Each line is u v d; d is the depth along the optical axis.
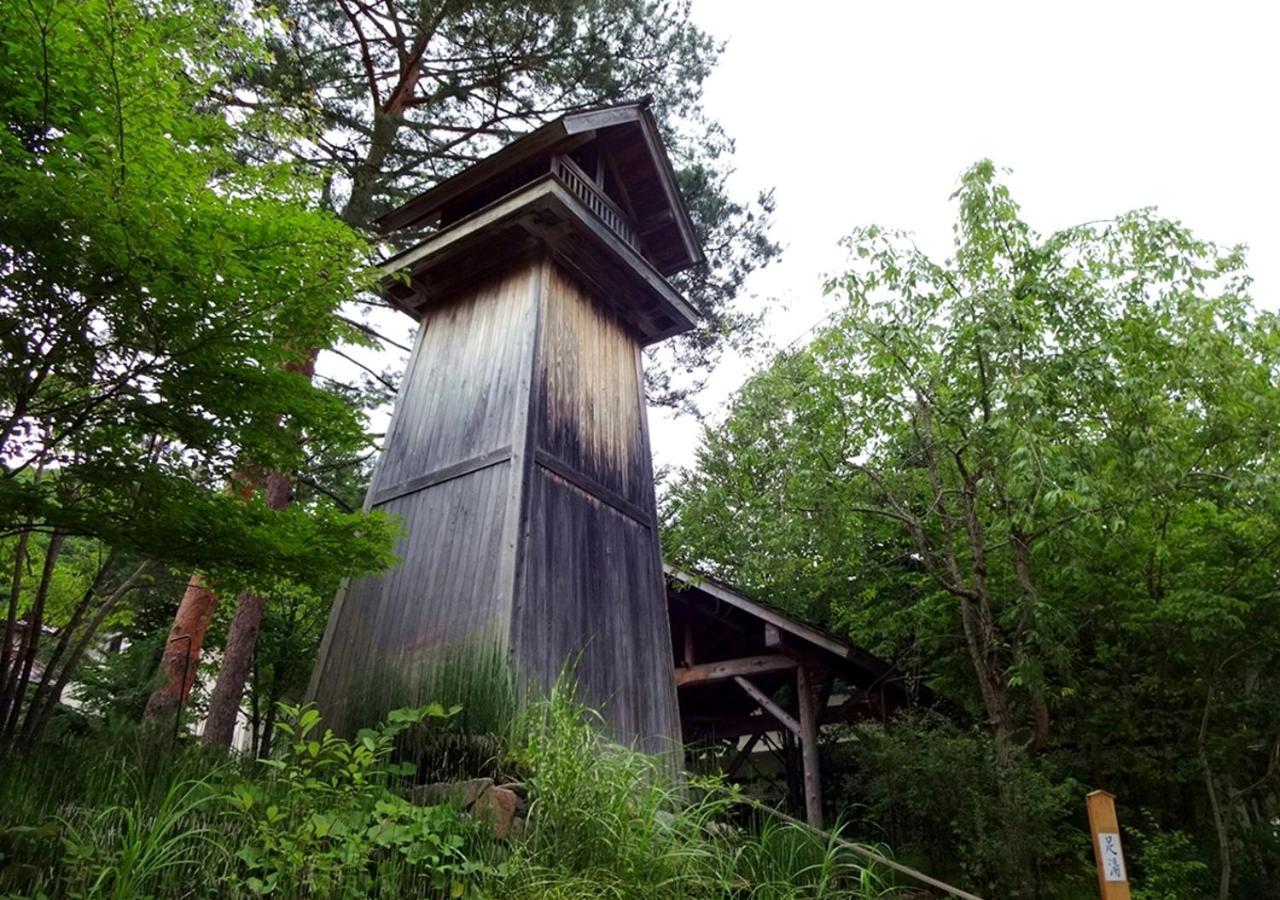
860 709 10.73
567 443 6.88
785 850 4.95
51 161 3.57
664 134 11.84
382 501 7.15
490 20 9.82
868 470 8.27
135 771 4.11
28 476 4.82
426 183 10.14
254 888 3.22
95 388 4.28
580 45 10.44
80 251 3.68
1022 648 7.41
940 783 6.75
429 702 5.50
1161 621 7.54
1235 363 7.02
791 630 8.78
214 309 3.98
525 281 7.34
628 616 6.81
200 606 8.15
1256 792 8.45
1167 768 7.64
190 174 4.01
